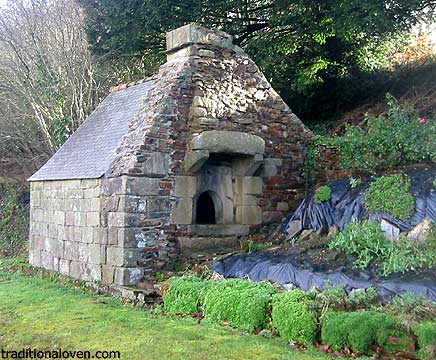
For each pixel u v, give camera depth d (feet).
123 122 32.35
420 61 52.90
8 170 63.16
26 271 37.40
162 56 53.62
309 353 16.75
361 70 51.08
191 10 45.73
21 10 54.65
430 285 19.02
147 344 17.51
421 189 25.76
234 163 32.94
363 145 31.65
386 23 39.14
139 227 28.04
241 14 50.11
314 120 51.98
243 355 16.33
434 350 15.40
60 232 33.94
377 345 16.49
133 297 25.76
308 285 21.99
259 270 24.68
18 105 55.93
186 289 23.13
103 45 50.75
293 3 42.68
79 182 31.81
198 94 30.63
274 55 48.88
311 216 29.91
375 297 19.20
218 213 32.50
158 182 28.89
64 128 50.88
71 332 19.20
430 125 30.83
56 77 52.26
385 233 24.75
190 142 30.04
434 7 43.11
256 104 33.53
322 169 34.73
